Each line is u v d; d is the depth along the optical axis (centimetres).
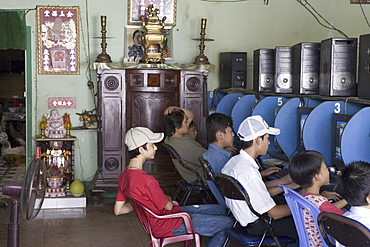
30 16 602
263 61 519
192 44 635
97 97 576
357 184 218
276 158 451
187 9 631
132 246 425
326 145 384
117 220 505
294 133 436
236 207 305
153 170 581
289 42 652
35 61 608
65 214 525
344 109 372
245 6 642
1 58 1041
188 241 331
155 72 576
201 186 461
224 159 369
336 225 211
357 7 657
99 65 564
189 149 459
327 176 269
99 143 571
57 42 609
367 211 221
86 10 612
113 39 617
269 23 647
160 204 311
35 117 611
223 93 628
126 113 575
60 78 614
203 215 329
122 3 616
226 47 643
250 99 520
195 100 588
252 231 305
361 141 327
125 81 573
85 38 614
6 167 805
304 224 256
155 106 583
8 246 301
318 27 655
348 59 380
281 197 340
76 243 432
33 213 294
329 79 383
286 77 478
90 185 588
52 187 553
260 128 312
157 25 574
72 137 589
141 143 316
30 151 612
